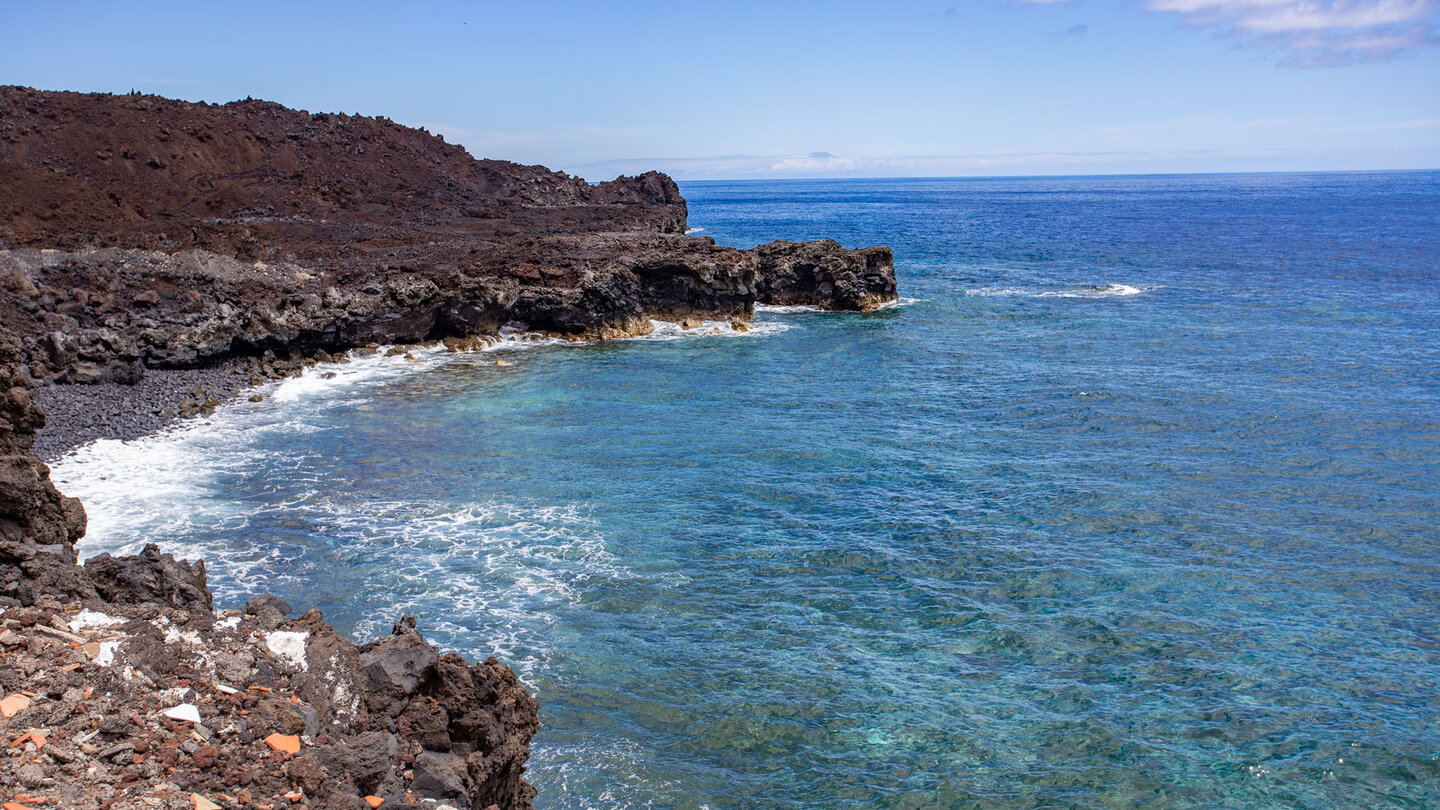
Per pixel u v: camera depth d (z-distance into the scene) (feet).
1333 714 81.00
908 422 165.27
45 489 70.79
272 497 123.75
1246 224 619.67
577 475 135.74
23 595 56.75
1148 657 89.56
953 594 101.19
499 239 308.19
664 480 134.41
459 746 53.62
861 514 122.62
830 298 283.79
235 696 48.60
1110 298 305.94
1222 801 70.44
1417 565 108.68
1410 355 213.46
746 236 569.64
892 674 86.07
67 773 40.32
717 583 102.83
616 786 70.44
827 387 190.49
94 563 66.59
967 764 74.08
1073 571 106.73
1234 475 137.49
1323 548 113.09
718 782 71.56
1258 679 86.02
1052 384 191.62
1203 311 277.64
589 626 92.73
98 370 164.04
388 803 45.70
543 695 81.10
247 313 190.39
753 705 80.89
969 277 362.33
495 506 123.03
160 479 128.67
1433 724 79.61
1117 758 74.95
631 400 178.70
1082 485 133.28
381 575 101.76
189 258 210.79
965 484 133.90
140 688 47.14
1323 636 93.50
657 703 80.79
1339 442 152.05
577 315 237.25
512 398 178.50
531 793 64.13
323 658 53.57
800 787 71.20
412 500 124.36
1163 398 179.52
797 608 97.81
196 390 167.12
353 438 150.51
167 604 66.08
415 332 218.79
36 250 196.75
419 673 55.42
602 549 110.32
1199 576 105.81
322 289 206.49
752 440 153.89
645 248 266.57
